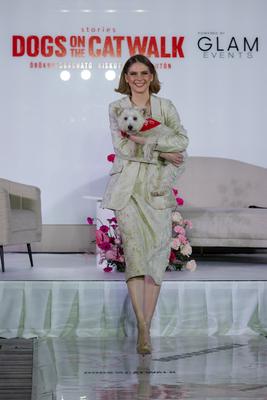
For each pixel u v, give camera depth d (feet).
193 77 28.45
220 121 28.55
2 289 17.31
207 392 11.75
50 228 28.50
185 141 14.94
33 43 28.25
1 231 20.61
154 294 15.29
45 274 20.30
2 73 28.25
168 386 12.21
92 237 28.45
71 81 28.37
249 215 23.16
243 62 28.50
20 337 17.28
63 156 28.43
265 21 28.43
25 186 23.66
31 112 28.37
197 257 27.25
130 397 11.39
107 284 17.53
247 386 12.21
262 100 28.58
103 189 28.48
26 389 11.94
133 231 14.99
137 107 14.92
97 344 16.51
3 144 28.32
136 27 28.27
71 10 28.25
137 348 15.17
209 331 17.71
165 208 15.19
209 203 26.40
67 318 17.42
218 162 26.73
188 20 28.35
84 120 28.43
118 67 28.35
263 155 28.58
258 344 16.60
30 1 28.17
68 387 12.11
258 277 19.51
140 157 15.07
